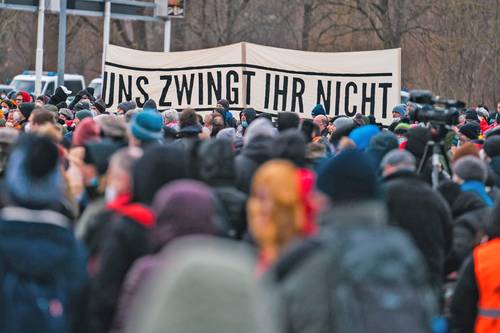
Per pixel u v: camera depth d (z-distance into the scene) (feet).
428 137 49.01
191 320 20.57
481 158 50.21
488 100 236.43
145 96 84.64
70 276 28.14
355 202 25.38
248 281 20.83
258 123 42.04
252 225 25.96
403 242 24.13
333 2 242.78
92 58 276.21
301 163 37.88
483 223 40.14
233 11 260.01
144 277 26.30
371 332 23.06
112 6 154.81
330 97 78.95
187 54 83.05
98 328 29.43
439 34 236.63
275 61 79.82
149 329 21.01
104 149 39.09
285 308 23.90
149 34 269.85
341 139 45.93
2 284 27.50
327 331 23.62
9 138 41.27
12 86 197.57
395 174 37.73
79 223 34.65
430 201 37.17
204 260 20.84
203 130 60.54
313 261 23.99
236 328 20.57
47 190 28.37
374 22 249.75
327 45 250.78
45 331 27.48
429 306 23.86
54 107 77.97
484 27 234.79
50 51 229.04
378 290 23.31
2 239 27.73
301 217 25.49
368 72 78.23
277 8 265.13
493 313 32.68
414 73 247.29
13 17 272.31
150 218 29.68
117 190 31.76
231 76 80.79
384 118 77.87
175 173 31.27
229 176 35.09
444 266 40.09
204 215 26.37
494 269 32.65
